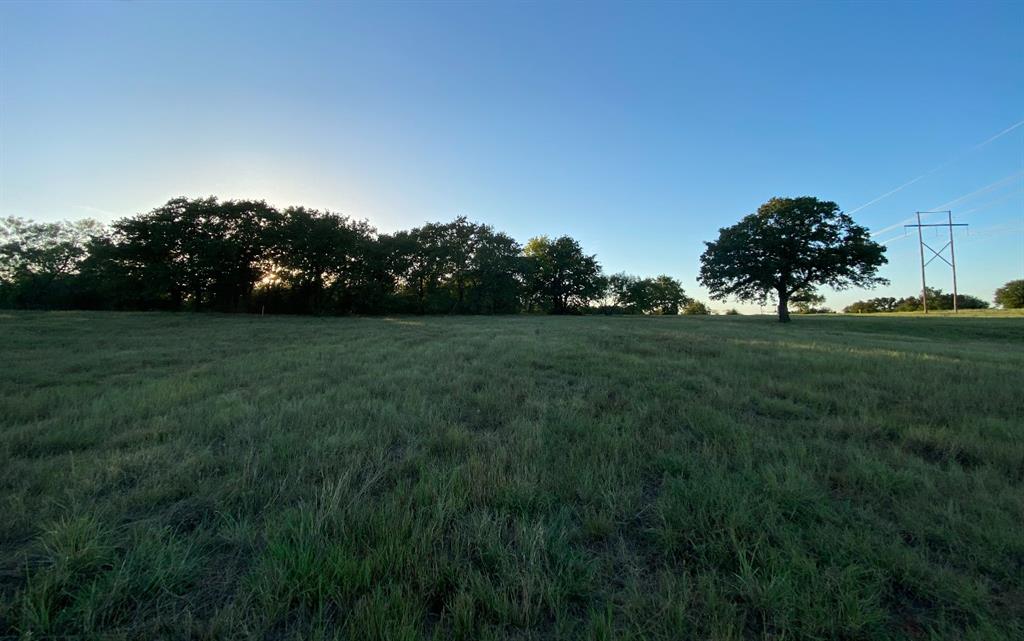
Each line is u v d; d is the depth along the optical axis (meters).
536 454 3.96
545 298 66.19
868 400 6.06
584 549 2.62
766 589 2.14
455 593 2.16
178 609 2.11
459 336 17.67
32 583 2.19
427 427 4.81
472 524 2.71
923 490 3.26
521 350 12.16
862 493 3.26
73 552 2.33
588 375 8.37
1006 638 1.91
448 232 51.41
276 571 2.22
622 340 15.74
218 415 5.07
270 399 6.09
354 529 2.66
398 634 1.88
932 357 10.77
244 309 39.81
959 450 4.18
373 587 2.19
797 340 16.73
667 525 2.75
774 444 4.23
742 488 3.23
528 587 2.15
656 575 2.40
